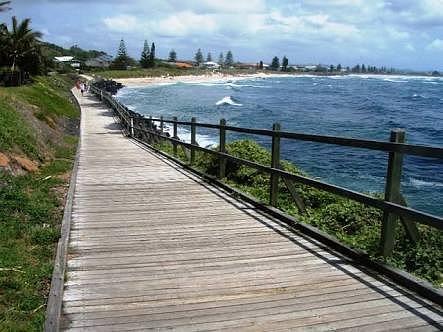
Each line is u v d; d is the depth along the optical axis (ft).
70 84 214.90
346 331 10.81
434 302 12.33
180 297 12.58
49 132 55.47
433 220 12.39
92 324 11.16
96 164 37.91
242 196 24.09
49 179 31.50
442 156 12.13
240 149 32.96
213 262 15.19
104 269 14.57
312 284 13.44
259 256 15.75
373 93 237.25
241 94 225.76
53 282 13.32
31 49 141.90
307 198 26.17
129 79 338.34
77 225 19.40
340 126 103.55
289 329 10.89
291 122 111.55
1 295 13.78
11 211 22.22
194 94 224.12
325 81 435.94
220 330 10.84
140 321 11.30
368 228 20.63
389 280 13.73
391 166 14.05
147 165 37.17
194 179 30.22
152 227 19.11
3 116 40.45
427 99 194.59
